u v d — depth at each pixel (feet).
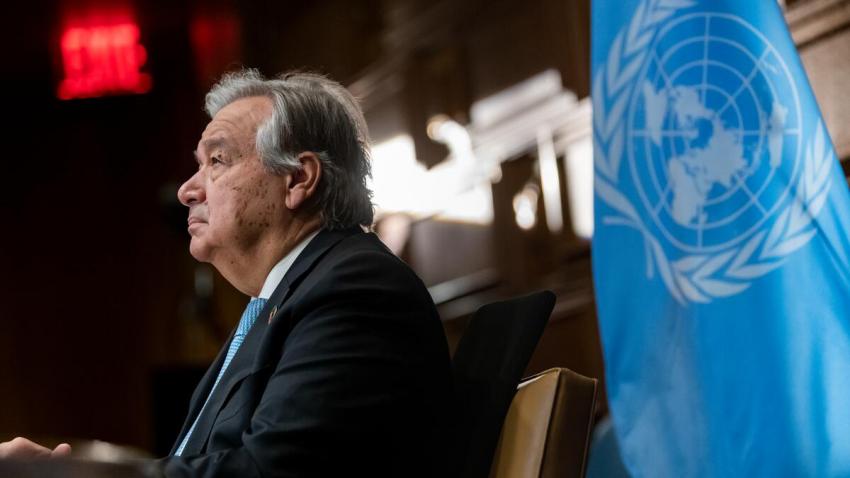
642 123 8.05
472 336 7.99
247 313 8.36
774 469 7.36
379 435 6.99
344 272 7.49
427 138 22.25
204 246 8.41
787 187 7.75
